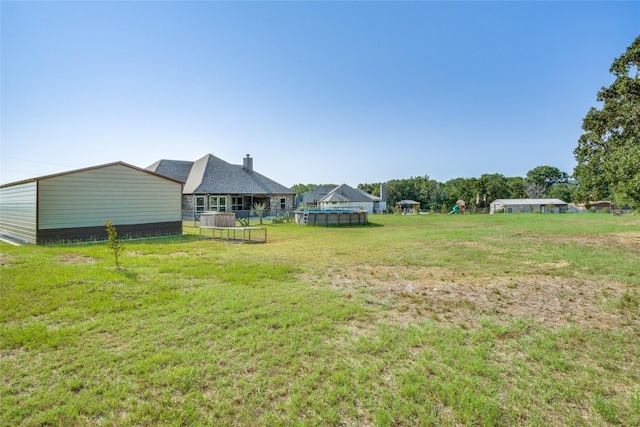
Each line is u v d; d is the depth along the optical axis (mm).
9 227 14445
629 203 11797
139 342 3381
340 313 4258
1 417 2246
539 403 2459
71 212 12055
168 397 2484
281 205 31812
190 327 3764
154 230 14391
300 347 3299
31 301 4617
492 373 2855
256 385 2645
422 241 12180
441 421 2254
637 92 12086
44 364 2949
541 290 5465
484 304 4738
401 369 2910
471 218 27391
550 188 74062
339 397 2500
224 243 11711
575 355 3205
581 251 9336
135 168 13781
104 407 2371
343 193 43188
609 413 2332
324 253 9438
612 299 4930
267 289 5422
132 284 5594
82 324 3834
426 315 4277
